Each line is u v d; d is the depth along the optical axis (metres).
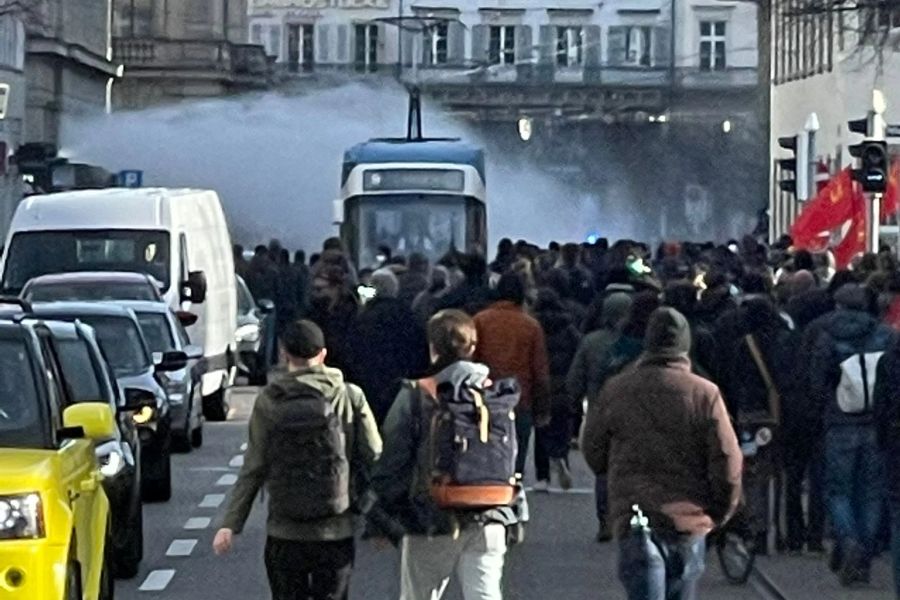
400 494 15.22
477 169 56.28
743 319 23.12
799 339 22.92
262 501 29.39
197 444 36.94
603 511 25.12
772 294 28.16
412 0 169.25
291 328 15.44
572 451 37.25
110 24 118.62
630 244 43.28
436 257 55.12
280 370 16.98
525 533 25.97
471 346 15.45
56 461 15.41
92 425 16.41
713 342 23.42
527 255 44.53
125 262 42.16
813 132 42.75
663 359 14.91
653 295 23.31
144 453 28.52
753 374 22.88
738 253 54.34
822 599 21.23
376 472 15.22
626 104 166.38
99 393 21.17
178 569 23.02
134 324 30.78
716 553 23.52
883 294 25.41
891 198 41.41
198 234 43.97
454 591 19.80
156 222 42.56
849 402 21.73
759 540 23.48
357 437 15.45
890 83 70.50
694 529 14.68
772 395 22.86
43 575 14.67
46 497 14.88
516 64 168.12
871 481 21.91
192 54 127.62
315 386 15.32
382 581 22.36
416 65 169.38
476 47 169.38
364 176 55.56
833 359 21.77
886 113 70.50
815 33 82.44
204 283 42.28
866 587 22.03
